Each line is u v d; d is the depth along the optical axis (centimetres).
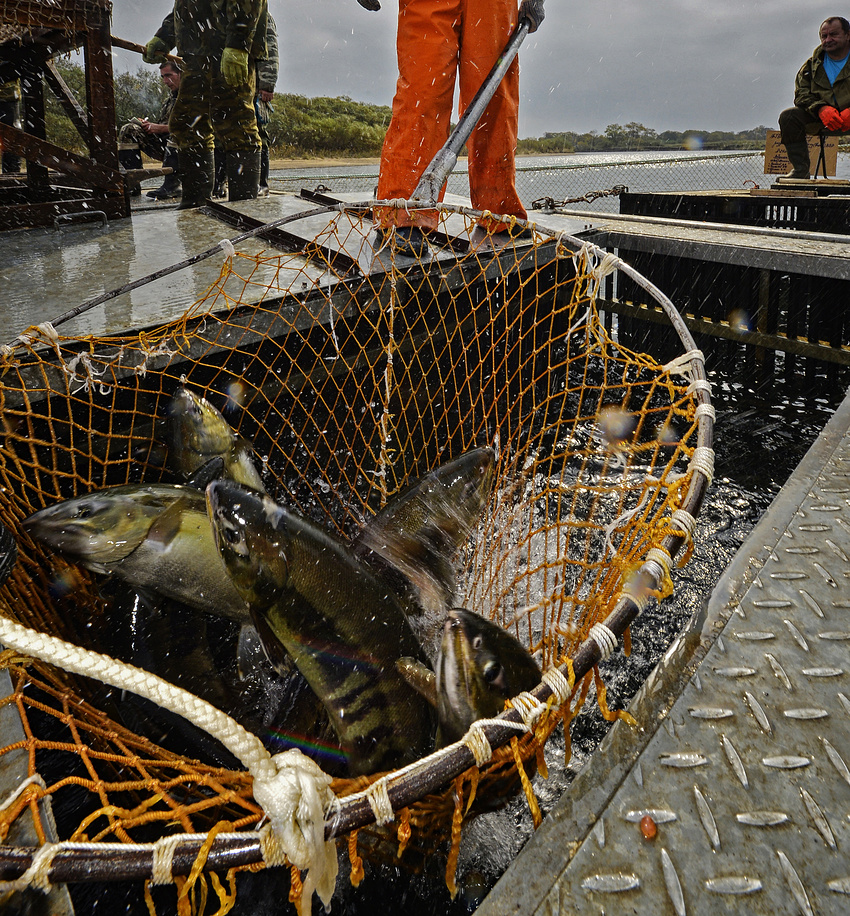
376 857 181
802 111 902
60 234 504
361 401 400
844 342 443
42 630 209
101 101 534
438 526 265
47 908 93
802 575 150
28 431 271
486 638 170
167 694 83
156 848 86
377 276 378
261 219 530
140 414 305
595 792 106
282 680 224
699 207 864
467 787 142
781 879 92
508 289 438
